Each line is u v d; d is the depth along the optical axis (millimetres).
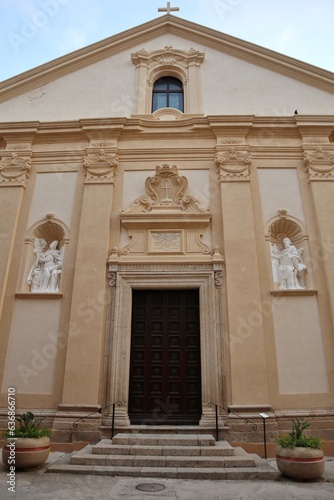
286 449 5902
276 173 9922
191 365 8367
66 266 8984
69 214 9602
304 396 7785
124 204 9695
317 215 9234
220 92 11234
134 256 9000
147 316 8781
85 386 7816
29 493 4996
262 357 7930
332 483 5641
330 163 9805
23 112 11125
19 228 9492
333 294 8445
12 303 8672
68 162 10234
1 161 10188
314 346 8133
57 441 7406
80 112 11102
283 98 11062
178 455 6414
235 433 7402
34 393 7930
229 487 5375
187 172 9992
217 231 9266
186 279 8766
